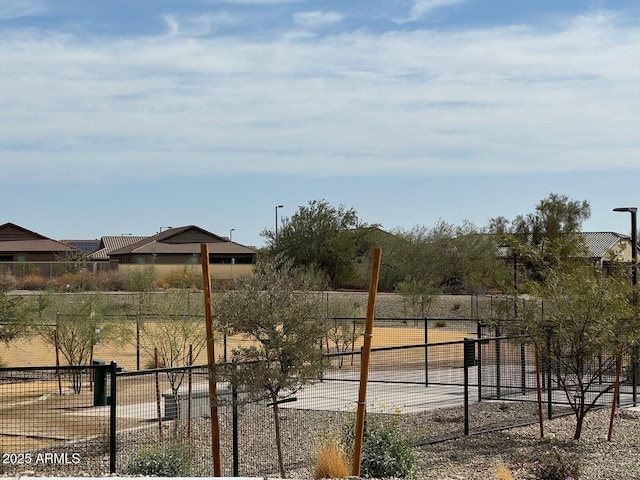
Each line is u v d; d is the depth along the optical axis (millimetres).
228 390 11750
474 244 58594
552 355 13195
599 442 13000
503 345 19000
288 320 9453
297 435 13203
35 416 14781
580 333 12883
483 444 12797
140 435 13062
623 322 12633
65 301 24672
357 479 9320
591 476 10680
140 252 73375
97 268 66188
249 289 9547
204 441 12859
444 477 10406
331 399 16750
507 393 17344
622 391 17922
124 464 10977
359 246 64500
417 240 60406
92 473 10273
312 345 9680
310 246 63062
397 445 10734
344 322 24594
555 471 10312
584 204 60188
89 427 13734
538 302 13352
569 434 13680
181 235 77562
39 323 22172
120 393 17469
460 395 17781
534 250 14070
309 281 10000
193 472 10406
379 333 34656
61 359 25344
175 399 13227
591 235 76688
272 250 64562
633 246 19484
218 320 9766
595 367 14008
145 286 32688
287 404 16141
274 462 11461
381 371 21734
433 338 32188
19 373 21125
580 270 13125
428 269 59469
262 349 9695
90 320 20078
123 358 25812
